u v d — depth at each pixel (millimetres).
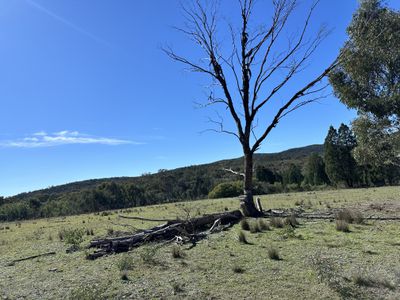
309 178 84625
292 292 8227
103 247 14633
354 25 20734
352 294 7867
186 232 15469
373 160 22016
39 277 11242
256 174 81500
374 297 7711
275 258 11086
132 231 17891
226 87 21484
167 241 15109
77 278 10648
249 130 21547
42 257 14586
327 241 12875
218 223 17859
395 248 11367
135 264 11539
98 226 25000
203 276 9820
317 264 9586
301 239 13531
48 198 90500
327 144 75375
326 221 17391
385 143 21078
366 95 20844
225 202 39531
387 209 20438
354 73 20516
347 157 73188
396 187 47312
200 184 82625
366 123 21562
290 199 35156
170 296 8469
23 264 13523
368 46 19812
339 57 20297
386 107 20016
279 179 88812
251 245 13148
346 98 21141
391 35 19484
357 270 9375
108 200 72750
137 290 9016
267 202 32750
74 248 15328
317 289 8297
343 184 71062
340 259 10492
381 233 13750
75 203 70875
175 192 83875
